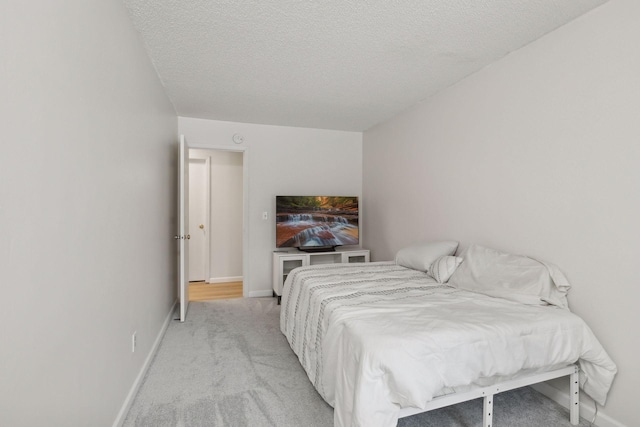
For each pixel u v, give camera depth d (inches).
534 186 86.8
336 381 63.7
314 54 97.0
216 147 166.1
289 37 87.6
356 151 190.9
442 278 100.8
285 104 141.6
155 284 103.6
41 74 37.5
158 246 109.3
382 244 168.2
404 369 52.6
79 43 47.9
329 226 173.3
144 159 89.4
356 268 121.0
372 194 179.3
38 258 36.8
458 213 115.0
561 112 79.9
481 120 105.1
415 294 86.9
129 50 75.7
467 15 76.7
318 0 71.8
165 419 68.8
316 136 183.3
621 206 67.4
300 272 112.8
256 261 173.8
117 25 66.5
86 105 50.4
